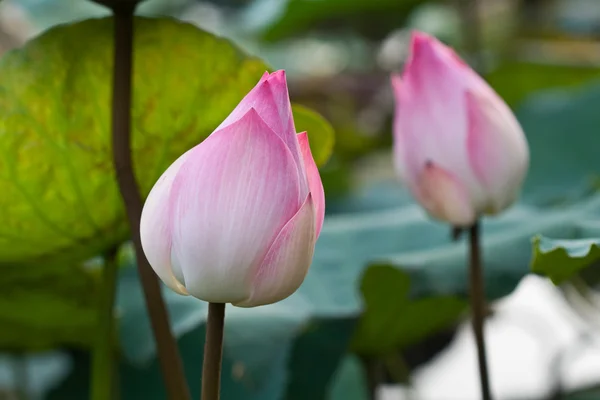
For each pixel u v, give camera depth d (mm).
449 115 1131
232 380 1292
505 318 1775
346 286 1398
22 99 1126
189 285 904
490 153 1125
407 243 1523
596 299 1725
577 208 1414
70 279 1274
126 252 1490
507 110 1138
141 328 1321
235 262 894
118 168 1085
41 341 1439
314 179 915
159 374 1415
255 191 891
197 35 1119
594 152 2119
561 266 1065
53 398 1493
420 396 1699
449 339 1934
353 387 1753
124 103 1088
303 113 1171
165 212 907
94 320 1354
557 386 1746
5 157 1131
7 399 1783
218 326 915
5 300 1298
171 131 1155
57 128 1136
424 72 1135
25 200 1147
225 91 1148
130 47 1090
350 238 1530
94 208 1161
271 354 1299
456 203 1138
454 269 1309
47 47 1120
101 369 1187
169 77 1138
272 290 901
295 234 891
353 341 1410
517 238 1326
